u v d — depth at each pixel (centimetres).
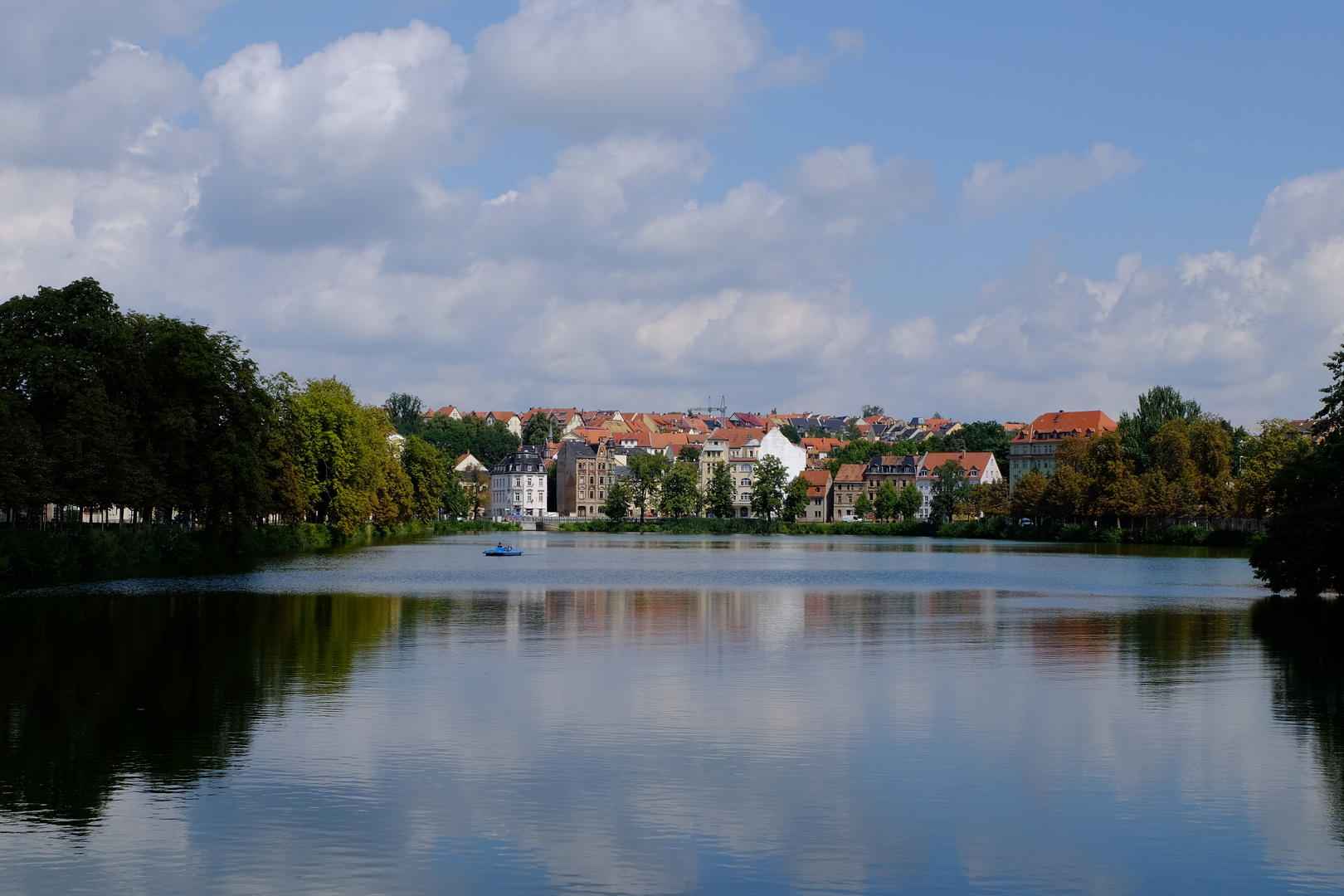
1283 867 2708
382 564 13012
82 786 3188
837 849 2791
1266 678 5019
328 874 2605
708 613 7794
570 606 8231
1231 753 3650
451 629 6600
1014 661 5484
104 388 9869
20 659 5241
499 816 2978
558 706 4278
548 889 2542
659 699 4425
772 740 3769
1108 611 8069
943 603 8712
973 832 2908
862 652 5788
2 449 8681
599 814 3009
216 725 3897
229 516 11406
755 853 2756
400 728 3891
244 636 6069
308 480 16250
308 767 3384
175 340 11050
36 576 9444
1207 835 2908
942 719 4106
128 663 5138
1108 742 3778
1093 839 2872
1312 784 3312
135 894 2486
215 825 2895
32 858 2673
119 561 10706
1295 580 8900
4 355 9581
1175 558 16738
